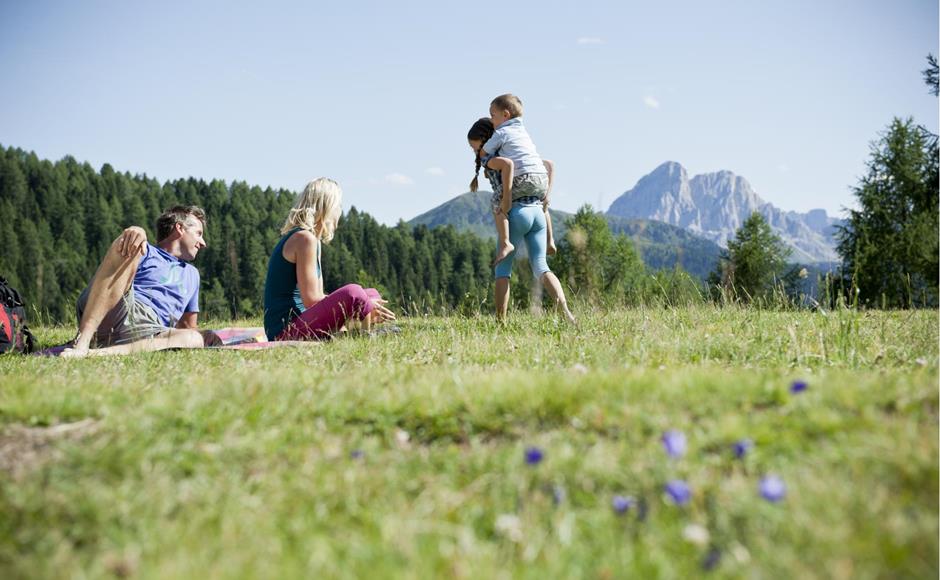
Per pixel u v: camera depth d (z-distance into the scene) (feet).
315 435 9.18
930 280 124.47
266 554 6.25
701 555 5.95
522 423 9.29
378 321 21.21
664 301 24.62
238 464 8.25
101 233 471.21
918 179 140.56
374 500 7.36
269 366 14.74
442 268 489.26
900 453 7.14
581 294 25.94
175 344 20.03
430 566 5.90
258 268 411.13
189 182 519.19
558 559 5.95
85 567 6.19
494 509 7.00
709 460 7.63
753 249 160.35
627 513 6.71
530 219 23.08
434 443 9.12
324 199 21.62
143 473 7.89
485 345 17.26
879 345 15.56
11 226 399.24
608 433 8.79
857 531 5.98
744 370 12.26
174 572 5.80
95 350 18.97
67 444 8.71
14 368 15.30
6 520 6.97
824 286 19.30
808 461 7.36
